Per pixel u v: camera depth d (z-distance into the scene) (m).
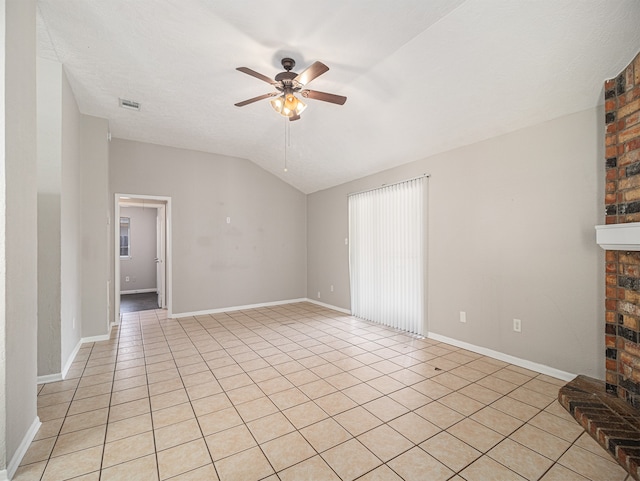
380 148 4.12
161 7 2.16
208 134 4.62
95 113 3.88
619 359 2.23
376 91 3.17
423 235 3.94
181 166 5.24
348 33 2.40
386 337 4.00
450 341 3.66
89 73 3.02
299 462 1.71
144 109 3.79
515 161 3.02
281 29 2.37
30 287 1.94
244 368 3.03
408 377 2.79
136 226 7.75
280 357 3.31
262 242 6.05
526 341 2.94
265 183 6.10
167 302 5.50
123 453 1.79
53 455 1.78
